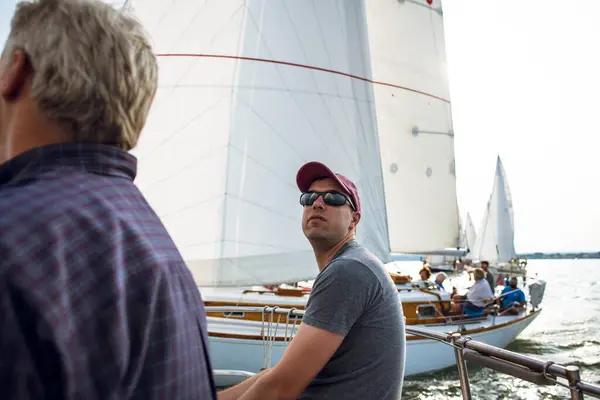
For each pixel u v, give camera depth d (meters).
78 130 0.58
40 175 0.53
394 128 10.08
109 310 0.49
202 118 4.56
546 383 1.33
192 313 0.63
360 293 1.28
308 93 4.99
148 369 0.53
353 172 5.18
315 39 5.13
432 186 10.32
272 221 4.57
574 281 44.09
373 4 10.22
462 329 7.75
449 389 7.59
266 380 1.26
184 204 4.41
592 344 11.95
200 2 4.75
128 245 0.54
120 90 0.60
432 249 10.23
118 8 0.67
